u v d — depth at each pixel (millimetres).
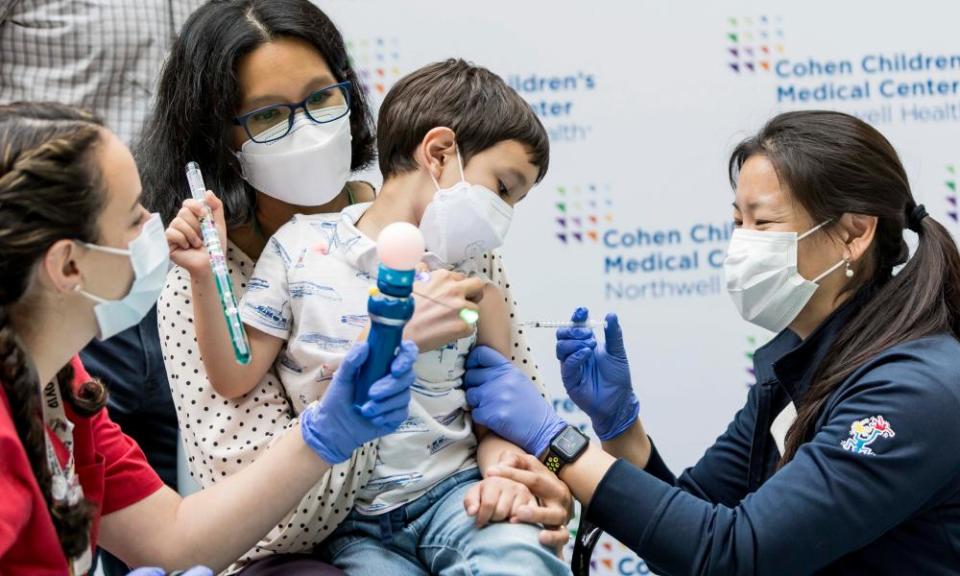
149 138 1622
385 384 1273
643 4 2730
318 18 1596
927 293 1606
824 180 1621
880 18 2738
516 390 1591
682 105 2752
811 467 1521
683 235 2781
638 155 2764
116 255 1231
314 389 1490
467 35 2729
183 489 2100
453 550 1456
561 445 1578
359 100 1678
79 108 1267
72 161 1182
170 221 1600
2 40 2293
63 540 1244
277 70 1525
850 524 1491
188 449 1533
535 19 2730
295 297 1505
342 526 1529
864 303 1667
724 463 1918
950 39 2744
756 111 2754
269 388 1531
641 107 2752
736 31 2738
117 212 1229
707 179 2766
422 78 1604
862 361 1589
